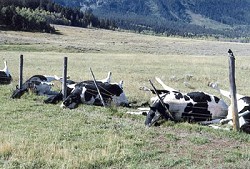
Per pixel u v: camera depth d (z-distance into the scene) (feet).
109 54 262.47
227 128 52.19
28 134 48.29
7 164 38.01
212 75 131.44
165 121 54.85
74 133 49.21
